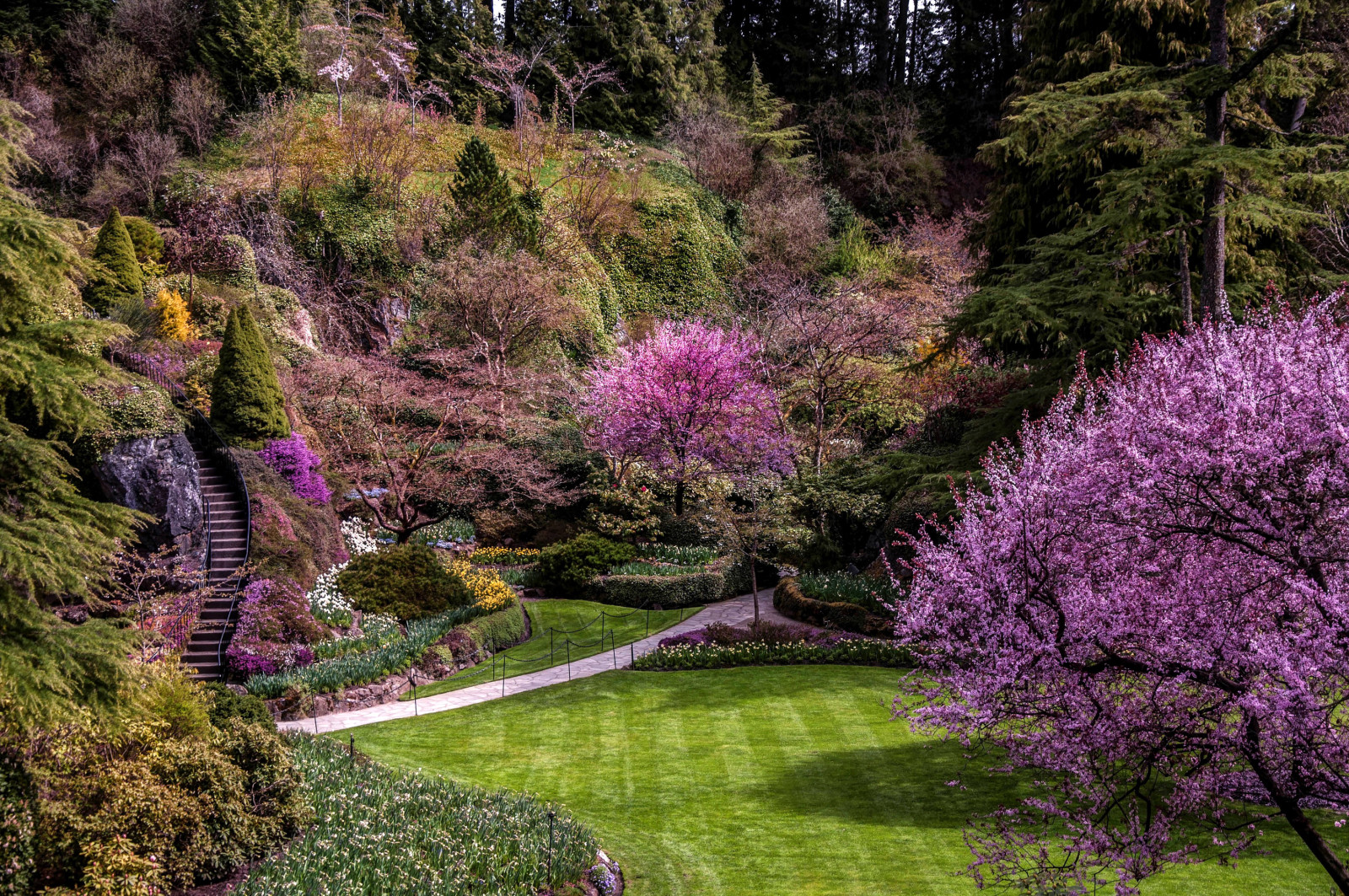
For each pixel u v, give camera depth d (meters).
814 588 21.55
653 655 18.61
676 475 28.30
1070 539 7.10
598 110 49.00
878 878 9.43
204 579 16.50
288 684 16.39
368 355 33.94
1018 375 23.41
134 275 25.88
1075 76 23.75
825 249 44.16
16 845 7.59
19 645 7.20
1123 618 6.55
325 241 36.44
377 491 26.81
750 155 48.53
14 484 7.87
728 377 28.34
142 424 18.39
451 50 48.62
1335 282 16.53
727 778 12.55
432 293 33.06
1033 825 10.19
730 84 52.66
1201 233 17.72
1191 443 6.60
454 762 13.59
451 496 28.44
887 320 28.17
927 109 52.38
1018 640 6.69
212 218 34.34
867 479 19.83
